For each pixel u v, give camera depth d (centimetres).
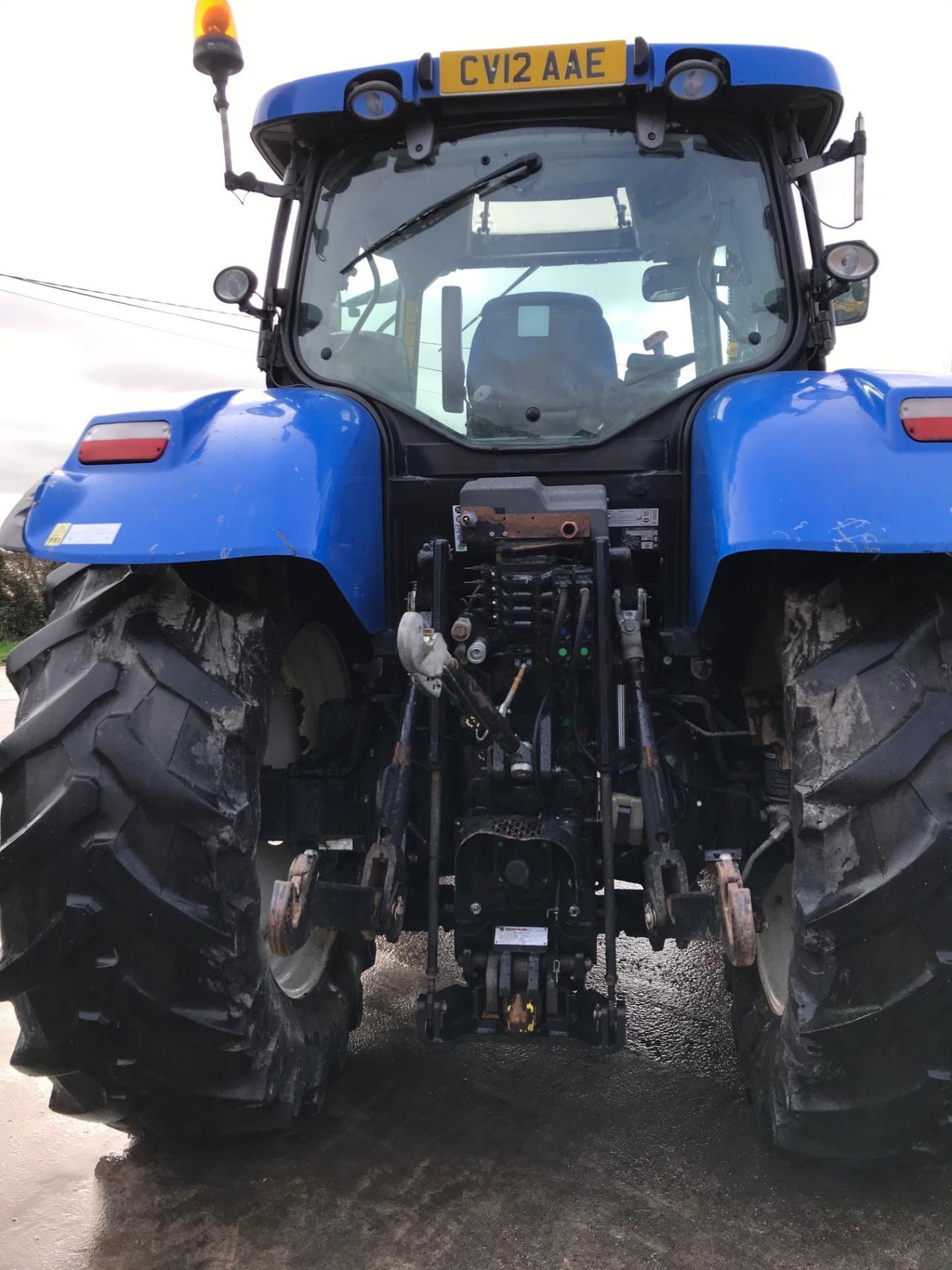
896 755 170
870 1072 182
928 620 179
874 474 181
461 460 249
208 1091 199
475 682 202
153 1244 201
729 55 254
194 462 199
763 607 222
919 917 170
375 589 239
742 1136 233
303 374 272
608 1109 247
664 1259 193
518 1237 200
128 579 197
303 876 197
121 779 179
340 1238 201
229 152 264
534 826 214
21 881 183
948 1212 205
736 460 194
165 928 180
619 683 227
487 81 260
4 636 1397
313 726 263
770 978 231
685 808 233
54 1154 231
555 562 214
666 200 266
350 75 264
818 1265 191
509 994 208
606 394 254
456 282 266
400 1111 246
